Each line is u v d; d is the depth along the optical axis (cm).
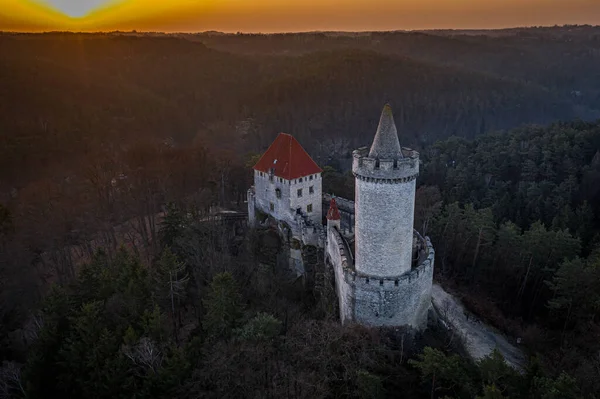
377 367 4009
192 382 3897
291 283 6078
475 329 5678
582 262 5847
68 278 6625
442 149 11425
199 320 5184
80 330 4288
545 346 5438
